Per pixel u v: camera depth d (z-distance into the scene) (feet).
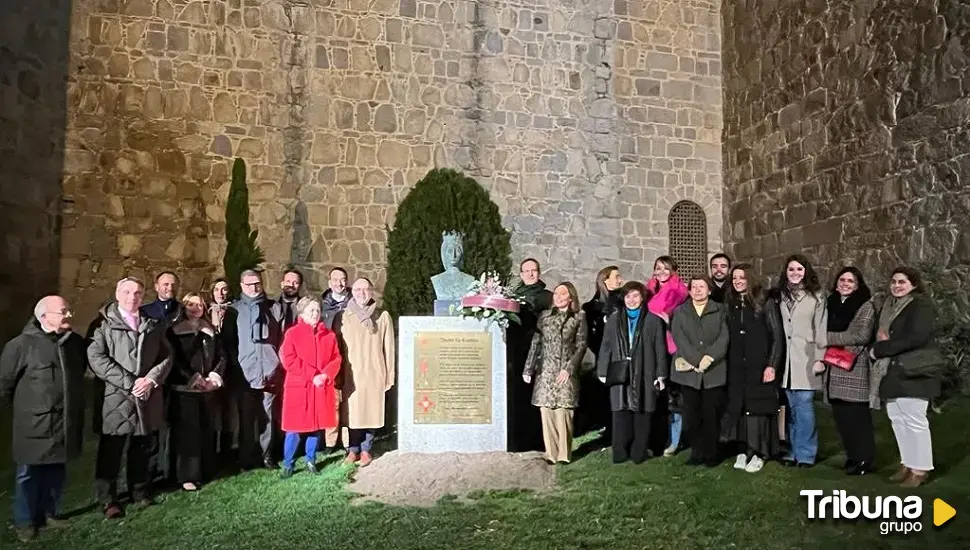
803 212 31.42
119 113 29.68
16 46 26.81
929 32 25.43
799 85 31.86
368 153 32.55
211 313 19.90
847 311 17.30
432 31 33.71
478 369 19.44
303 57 32.07
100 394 16.02
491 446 19.33
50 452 14.74
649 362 18.95
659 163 36.24
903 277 16.29
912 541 13.53
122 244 29.43
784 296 18.35
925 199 25.38
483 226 26.91
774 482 16.72
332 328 19.95
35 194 27.50
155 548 14.11
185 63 30.63
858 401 16.99
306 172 31.81
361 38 32.78
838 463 18.19
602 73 35.76
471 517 15.11
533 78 34.88
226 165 30.89
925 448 15.96
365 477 18.08
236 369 19.22
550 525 14.57
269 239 31.17
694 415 18.53
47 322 15.11
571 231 34.81
